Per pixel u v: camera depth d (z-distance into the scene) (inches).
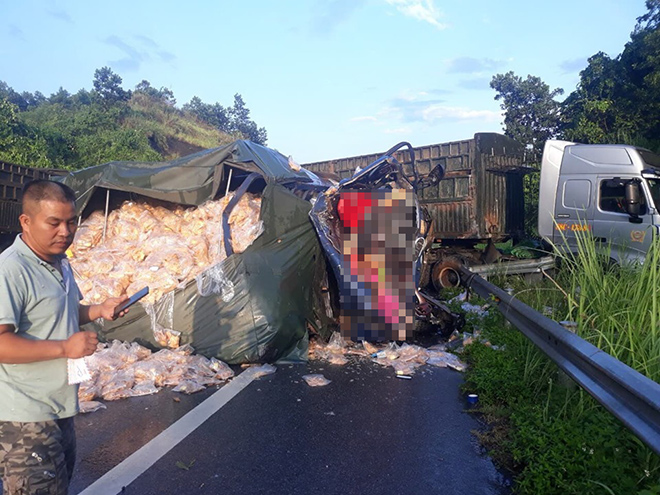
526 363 206.4
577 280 209.8
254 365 252.5
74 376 91.0
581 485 124.9
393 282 286.7
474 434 177.0
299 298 275.4
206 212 302.5
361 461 157.8
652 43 644.7
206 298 254.1
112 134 1018.7
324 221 292.0
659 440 101.7
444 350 286.7
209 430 179.6
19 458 85.8
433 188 488.4
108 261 275.6
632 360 153.2
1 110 751.1
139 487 141.4
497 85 840.3
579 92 753.0
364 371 250.1
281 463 156.0
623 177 382.6
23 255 89.4
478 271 408.2
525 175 535.2
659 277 173.0
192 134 1611.7
